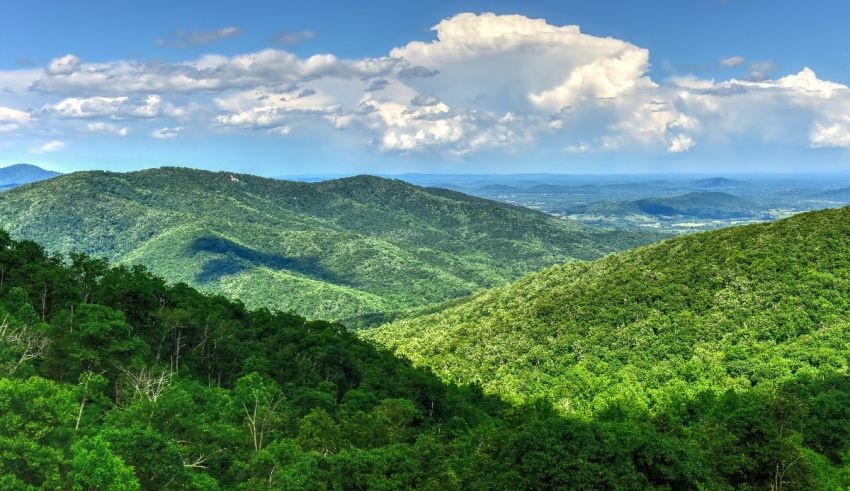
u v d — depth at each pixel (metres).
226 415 61.78
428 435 63.22
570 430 47.12
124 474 39.25
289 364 92.31
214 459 52.66
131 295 86.62
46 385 48.28
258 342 101.00
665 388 97.12
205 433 53.94
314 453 51.19
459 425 81.38
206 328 90.00
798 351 98.69
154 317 87.44
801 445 69.06
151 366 68.88
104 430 44.94
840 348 97.62
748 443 53.62
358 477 48.34
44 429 42.84
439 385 96.12
